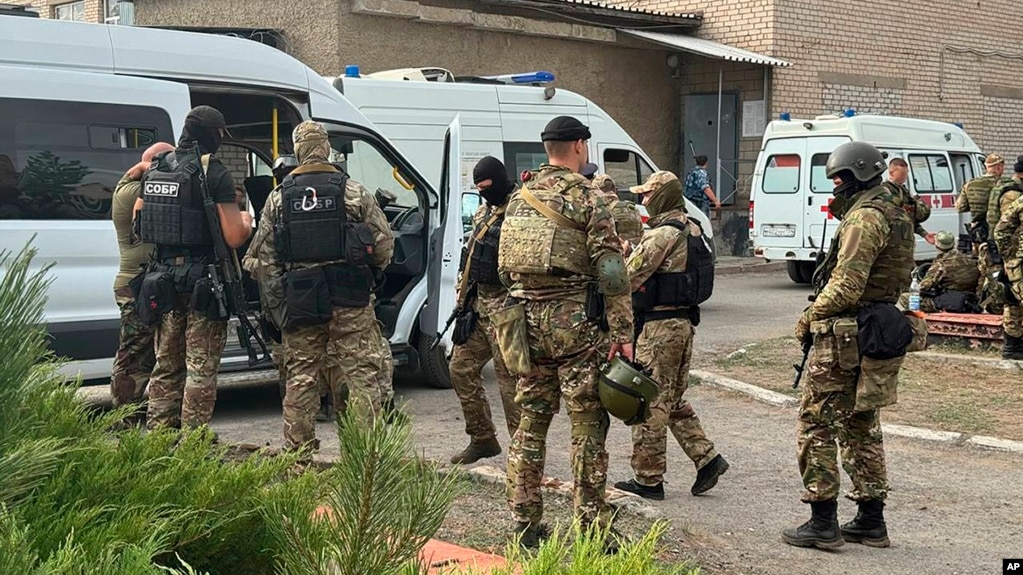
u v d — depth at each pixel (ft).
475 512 15.38
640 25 59.21
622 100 59.62
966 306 33.50
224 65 23.99
